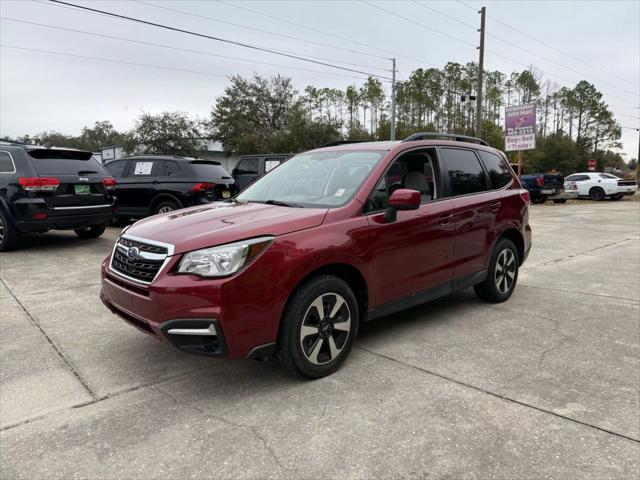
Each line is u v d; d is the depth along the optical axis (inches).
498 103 2763.3
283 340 123.1
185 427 108.2
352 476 90.6
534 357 146.9
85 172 324.5
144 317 119.7
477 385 127.6
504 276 206.4
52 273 258.7
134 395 124.0
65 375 135.9
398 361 144.1
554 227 514.6
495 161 207.5
